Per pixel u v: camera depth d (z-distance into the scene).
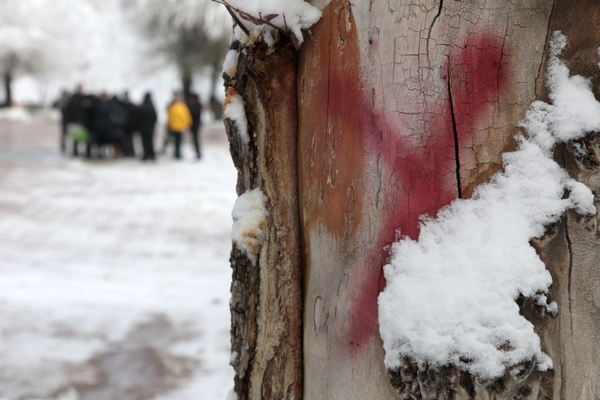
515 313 1.27
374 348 1.47
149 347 4.98
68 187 12.62
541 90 1.32
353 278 1.50
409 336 1.34
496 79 1.34
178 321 5.56
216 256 7.95
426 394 1.32
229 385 4.38
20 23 48.16
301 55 1.58
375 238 1.45
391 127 1.42
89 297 6.12
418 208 1.40
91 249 8.11
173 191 12.34
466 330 1.29
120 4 32.81
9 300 5.91
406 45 1.40
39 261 7.48
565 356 1.31
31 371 4.47
